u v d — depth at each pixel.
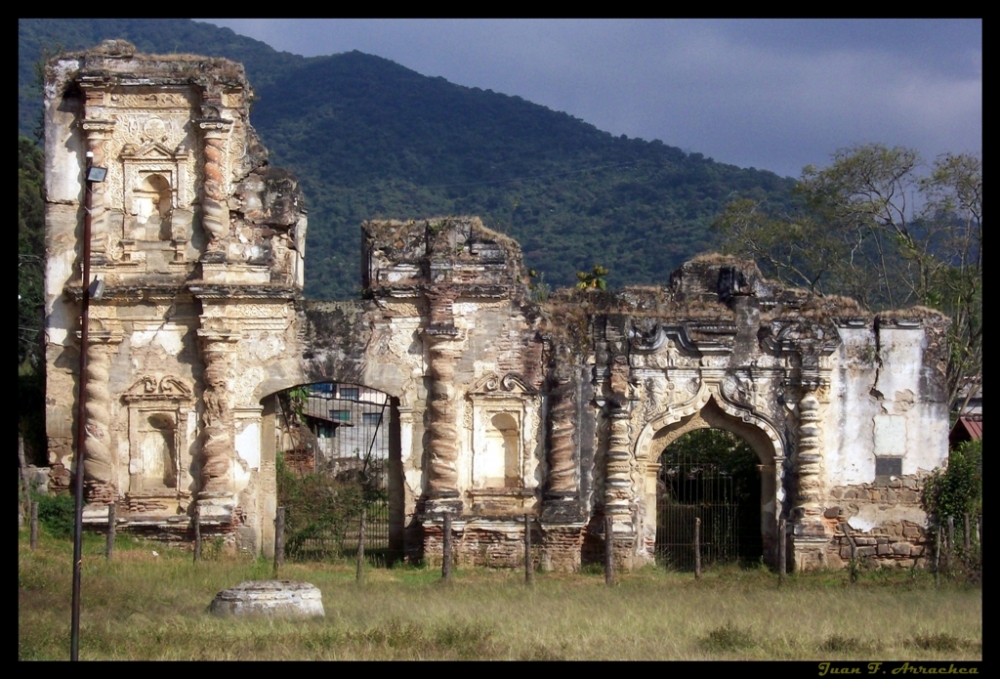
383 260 36.00
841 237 58.78
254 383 35.81
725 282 36.72
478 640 23.03
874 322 36.41
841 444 36.16
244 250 36.03
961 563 34.19
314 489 42.19
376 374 35.84
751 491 37.44
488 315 36.03
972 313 52.28
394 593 29.34
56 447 35.72
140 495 35.53
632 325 36.03
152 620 24.47
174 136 36.12
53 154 35.97
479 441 35.97
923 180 53.25
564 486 35.41
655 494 36.12
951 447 49.56
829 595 30.23
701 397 35.88
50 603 25.30
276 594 25.19
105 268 35.69
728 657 22.08
